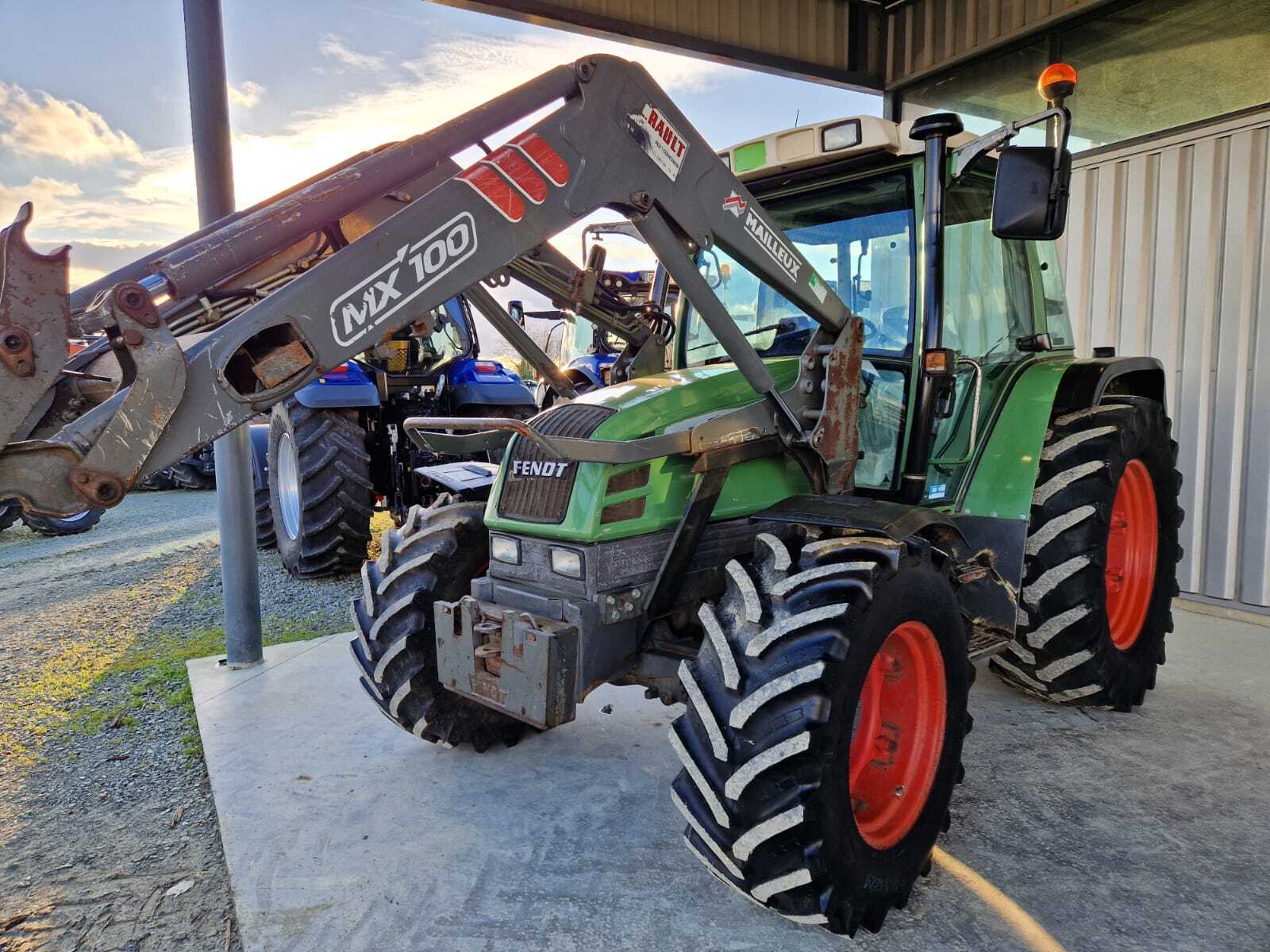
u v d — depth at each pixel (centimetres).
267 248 186
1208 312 460
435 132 199
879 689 227
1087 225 518
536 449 241
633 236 333
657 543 239
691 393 251
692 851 220
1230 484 455
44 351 138
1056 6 539
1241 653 396
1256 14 446
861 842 200
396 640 271
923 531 239
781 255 236
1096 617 305
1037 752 295
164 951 204
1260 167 435
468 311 649
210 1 340
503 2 527
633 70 207
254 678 371
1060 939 199
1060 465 308
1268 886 217
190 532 774
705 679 200
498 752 299
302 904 215
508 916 209
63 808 273
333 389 530
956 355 272
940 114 246
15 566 655
